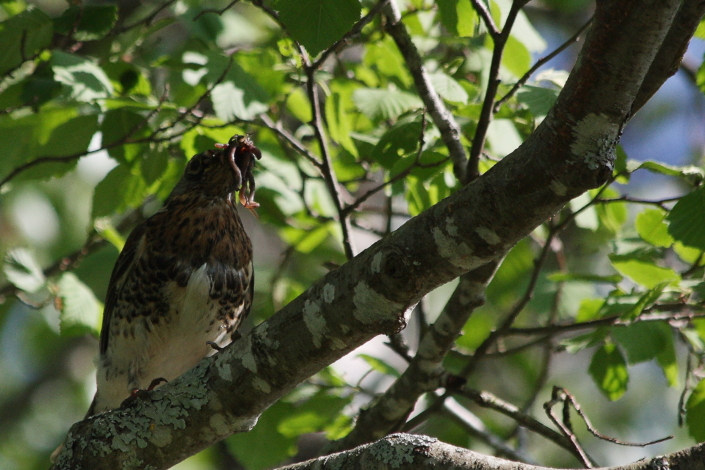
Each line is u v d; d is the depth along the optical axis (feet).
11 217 53.67
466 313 27.81
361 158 35.55
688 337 30.68
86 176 56.13
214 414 21.26
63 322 33.50
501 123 31.27
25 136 33.04
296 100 38.86
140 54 38.55
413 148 30.19
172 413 21.43
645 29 14.89
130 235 32.07
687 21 23.02
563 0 53.01
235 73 29.60
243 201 30.58
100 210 35.04
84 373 60.23
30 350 59.36
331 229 39.73
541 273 39.88
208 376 21.35
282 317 20.38
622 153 30.14
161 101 29.84
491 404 29.22
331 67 40.47
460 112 30.68
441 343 28.66
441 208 17.89
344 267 19.39
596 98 15.66
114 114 32.27
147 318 31.14
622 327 30.50
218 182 31.35
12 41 31.04
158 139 29.86
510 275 40.24
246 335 21.07
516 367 49.88
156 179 32.81
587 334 30.91
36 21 30.81
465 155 28.76
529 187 16.72
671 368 32.35
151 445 21.53
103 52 36.60
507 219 17.13
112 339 31.99
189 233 30.99
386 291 18.45
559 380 54.49
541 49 35.06
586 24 27.35
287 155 38.73
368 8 34.55
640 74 15.42
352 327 19.29
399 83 34.83
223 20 39.50
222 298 31.37
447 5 27.78
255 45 42.32
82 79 27.99
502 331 31.42
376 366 34.37
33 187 54.75
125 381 32.19
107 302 32.89
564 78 30.96
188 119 32.65
